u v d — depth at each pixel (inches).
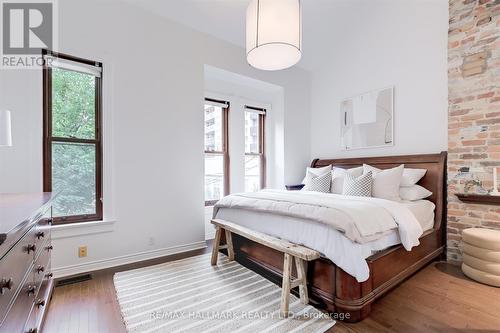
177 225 124.2
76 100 102.4
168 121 121.7
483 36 102.9
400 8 134.5
